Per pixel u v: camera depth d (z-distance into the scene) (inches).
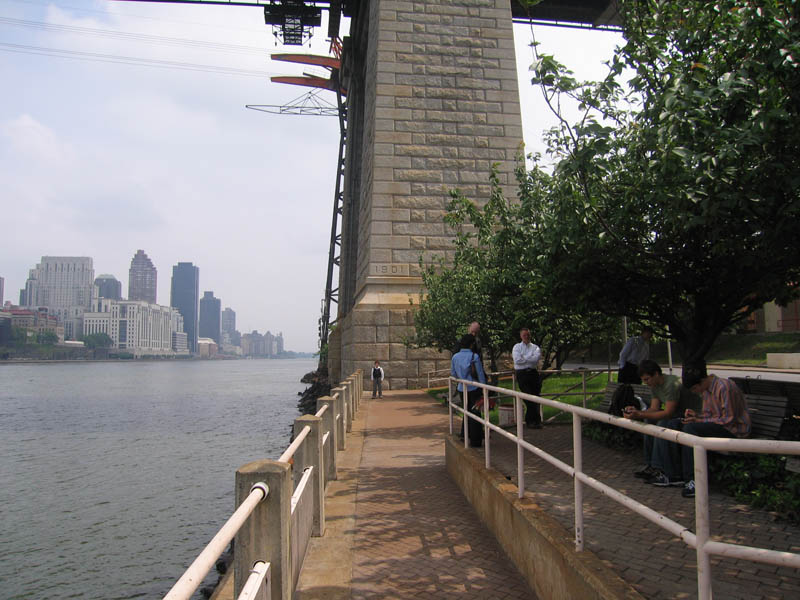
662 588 130.7
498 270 517.7
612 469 265.3
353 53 1576.0
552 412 478.0
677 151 206.2
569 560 143.0
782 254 241.0
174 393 2598.4
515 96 1005.8
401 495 292.7
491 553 207.3
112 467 859.4
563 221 281.3
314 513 230.2
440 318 730.2
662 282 306.7
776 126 202.1
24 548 506.0
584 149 251.0
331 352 1776.6
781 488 199.5
